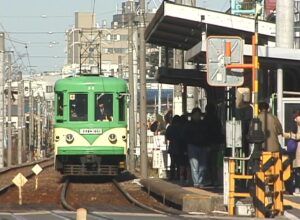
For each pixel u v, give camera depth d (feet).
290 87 195.62
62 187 240.32
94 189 244.42
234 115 193.98
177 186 193.98
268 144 150.92
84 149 260.83
